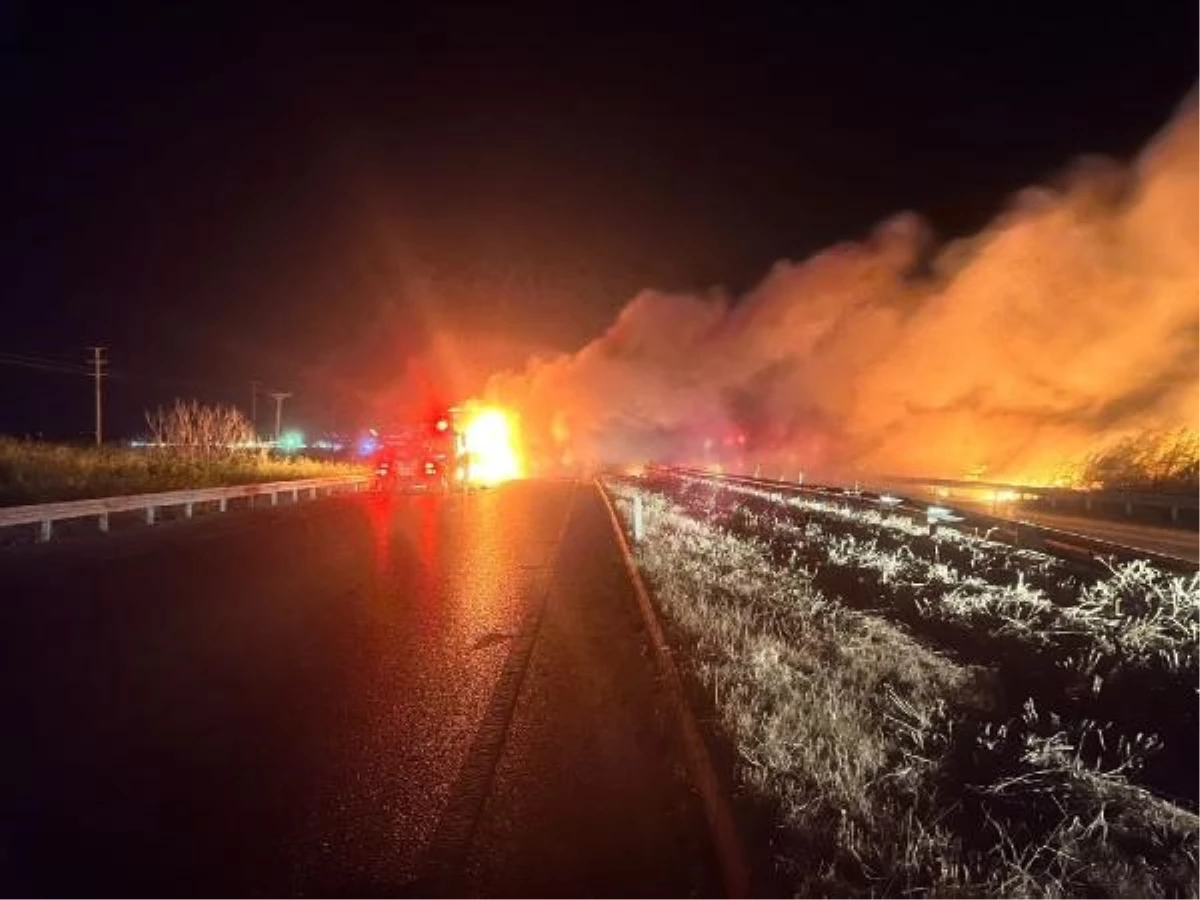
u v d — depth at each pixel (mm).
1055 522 28344
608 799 6781
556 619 13438
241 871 5582
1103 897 5082
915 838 5586
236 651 11312
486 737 8094
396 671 10398
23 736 8055
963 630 12461
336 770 7273
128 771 7223
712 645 10727
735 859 5457
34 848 5879
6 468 31625
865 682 9422
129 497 26406
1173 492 30469
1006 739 7840
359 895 5312
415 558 20172
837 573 17234
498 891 5387
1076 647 11078
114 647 11461
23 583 16344
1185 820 6223
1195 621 11242
